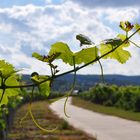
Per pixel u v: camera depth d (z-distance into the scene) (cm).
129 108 5178
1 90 203
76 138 2517
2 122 991
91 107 6291
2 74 186
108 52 183
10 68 186
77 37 177
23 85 186
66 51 181
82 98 8812
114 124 3512
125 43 184
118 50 188
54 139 2430
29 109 188
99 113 5075
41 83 183
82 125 3447
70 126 3080
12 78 198
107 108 5869
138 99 4859
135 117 4156
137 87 5456
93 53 182
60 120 3819
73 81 183
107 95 6322
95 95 6744
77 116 4591
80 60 182
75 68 182
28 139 2391
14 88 199
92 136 2645
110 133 2852
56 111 5416
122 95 5428
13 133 2566
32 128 2842
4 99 205
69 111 5569
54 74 183
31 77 184
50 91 186
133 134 2756
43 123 3372
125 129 3089
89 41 178
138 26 182
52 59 179
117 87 6225
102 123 3669
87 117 4459
